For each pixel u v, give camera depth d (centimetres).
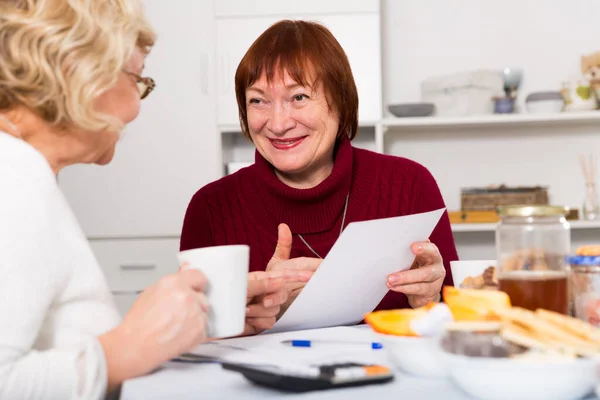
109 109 93
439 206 173
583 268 90
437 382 77
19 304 75
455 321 76
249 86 158
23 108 86
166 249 304
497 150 325
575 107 302
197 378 82
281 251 129
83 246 87
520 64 323
